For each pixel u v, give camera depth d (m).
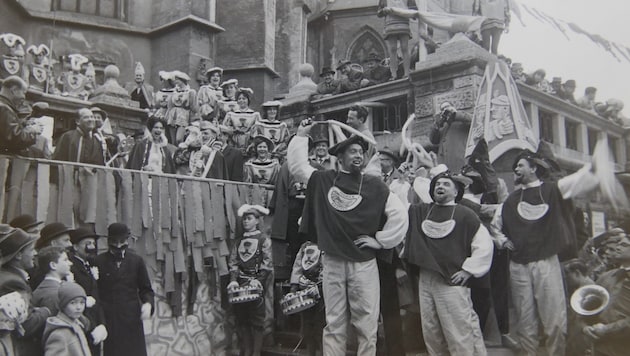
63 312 3.76
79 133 5.87
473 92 8.21
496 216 5.07
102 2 13.69
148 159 6.52
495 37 8.80
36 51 9.64
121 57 13.70
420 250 4.63
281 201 5.91
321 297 5.19
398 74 10.81
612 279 4.24
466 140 7.76
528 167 4.97
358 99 10.61
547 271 4.71
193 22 13.54
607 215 4.97
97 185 5.24
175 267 5.72
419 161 6.60
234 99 9.69
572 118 8.51
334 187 4.79
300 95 11.80
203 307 6.03
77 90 10.44
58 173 5.00
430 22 9.42
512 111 7.06
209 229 6.09
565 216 4.78
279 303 6.49
